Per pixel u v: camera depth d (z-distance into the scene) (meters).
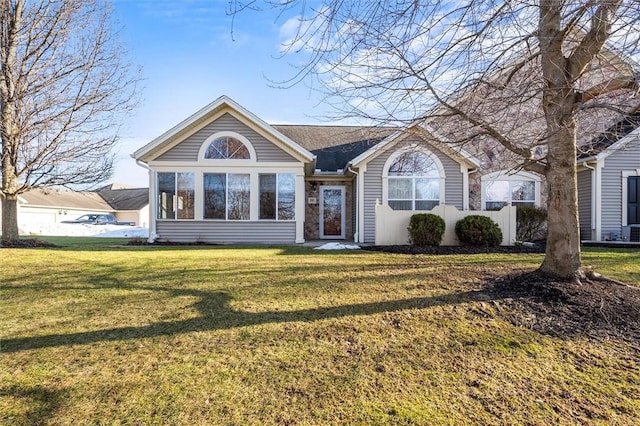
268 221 13.62
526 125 5.12
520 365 3.05
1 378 2.83
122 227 26.88
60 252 9.15
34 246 10.69
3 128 10.21
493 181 14.23
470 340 3.51
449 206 11.63
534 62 4.70
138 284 5.64
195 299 4.82
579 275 4.95
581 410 2.46
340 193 16.69
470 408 2.48
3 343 3.46
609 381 2.80
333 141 18.33
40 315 4.22
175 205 13.44
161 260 8.00
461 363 3.09
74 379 2.82
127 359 3.16
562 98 4.48
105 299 4.84
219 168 13.54
